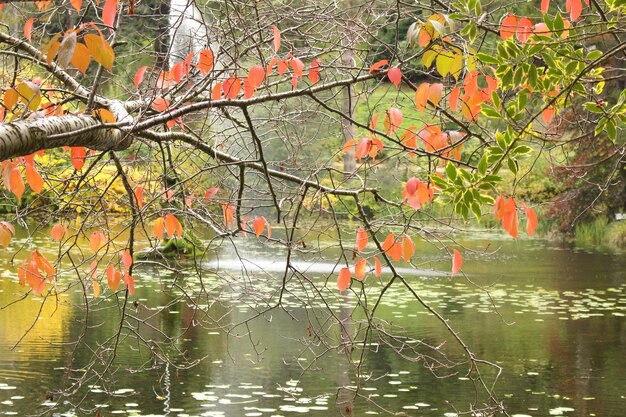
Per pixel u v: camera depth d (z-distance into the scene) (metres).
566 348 10.48
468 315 12.73
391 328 11.54
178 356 9.48
